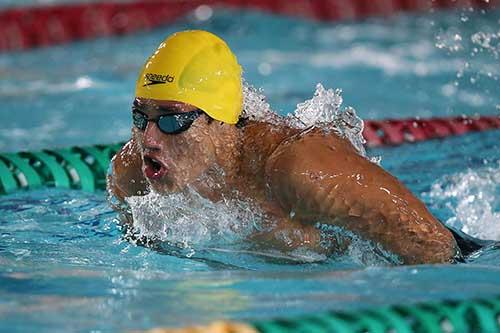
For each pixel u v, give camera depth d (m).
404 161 14.12
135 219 9.53
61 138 16.02
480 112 18.19
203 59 8.76
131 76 21.52
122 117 17.67
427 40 25.42
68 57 24.06
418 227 8.14
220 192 8.86
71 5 26.62
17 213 11.05
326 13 28.81
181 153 8.58
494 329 6.73
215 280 7.76
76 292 7.38
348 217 8.24
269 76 21.69
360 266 8.52
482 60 21.92
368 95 19.88
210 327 6.27
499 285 7.45
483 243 9.49
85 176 12.98
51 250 9.24
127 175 9.61
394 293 7.17
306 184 8.26
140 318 6.53
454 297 7.07
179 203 8.99
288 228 8.71
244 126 8.98
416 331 6.48
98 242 9.61
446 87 20.34
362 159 8.51
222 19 27.59
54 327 6.32
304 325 6.36
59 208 11.34
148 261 8.78
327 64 23.12
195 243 9.20
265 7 28.61
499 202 12.05
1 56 24.30
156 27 27.20
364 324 6.45
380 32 26.86
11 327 6.32
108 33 26.50
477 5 28.30
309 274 7.94
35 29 25.53
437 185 12.75
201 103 8.54
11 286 7.62
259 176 8.68
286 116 9.48
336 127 8.95
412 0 29.47
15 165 12.98
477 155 14.34
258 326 6.29
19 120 17.41
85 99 19.19
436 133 15.67
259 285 7.52
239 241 9.00
